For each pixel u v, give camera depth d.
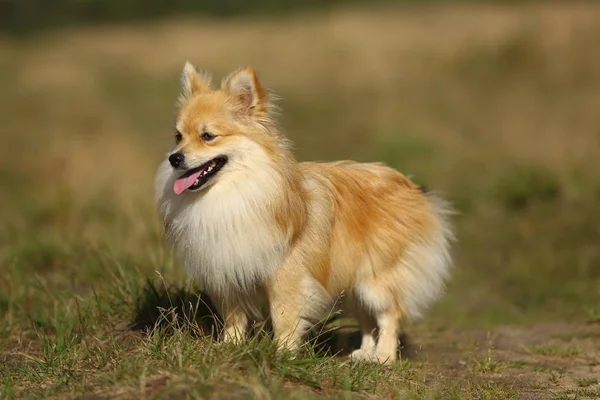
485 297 12.12
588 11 31.19
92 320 8.27
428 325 10.30
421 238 8.09
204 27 39.94
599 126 19.81
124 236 12.08
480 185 16.61
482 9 37.03
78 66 32.84
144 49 35.03
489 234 14.61
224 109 7.01
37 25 46.25
